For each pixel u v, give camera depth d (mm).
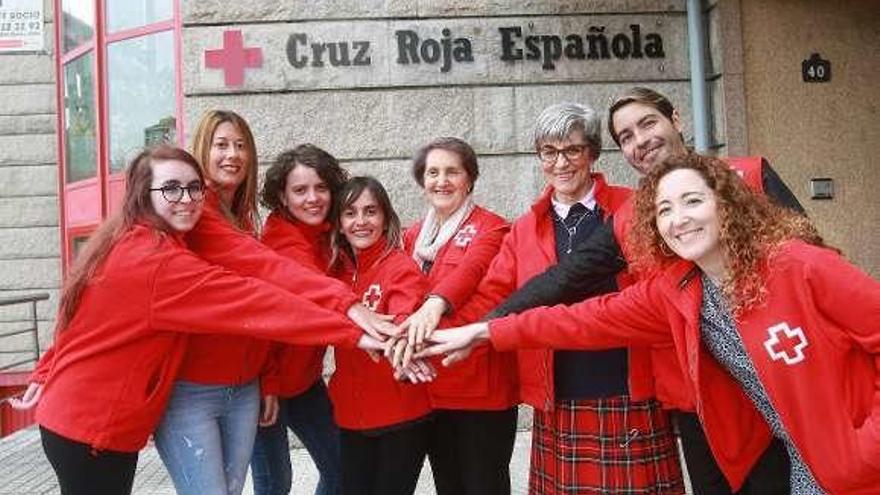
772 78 5961
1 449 5910
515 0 5930
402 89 5887
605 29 5977
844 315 1997
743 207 2172
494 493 2936
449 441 3072
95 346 2367
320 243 3248
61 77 8258
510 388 2986
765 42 5973
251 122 5812
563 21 5953
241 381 2711
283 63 5832
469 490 2943
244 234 2814
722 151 5922
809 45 5980
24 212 9156
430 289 3049
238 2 5812
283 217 3207
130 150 7121
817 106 5973
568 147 2859
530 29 5938
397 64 5879
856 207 5965
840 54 6000
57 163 8977
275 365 3102
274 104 5832
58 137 8312
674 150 2828
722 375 2441
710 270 2244
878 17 6012
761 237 2139
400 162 5871
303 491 4695
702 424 2410
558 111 2885
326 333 2551
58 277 9117
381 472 2967
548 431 2855
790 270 2066
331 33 5852
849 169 5969
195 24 5801
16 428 8047
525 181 5922
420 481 4809
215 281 2426
